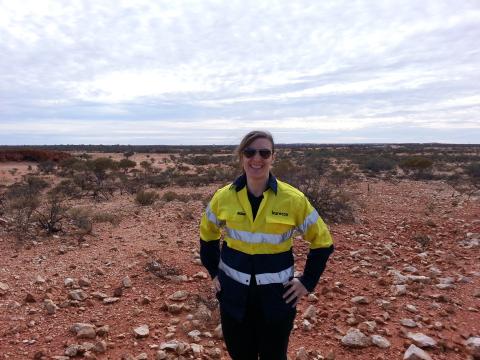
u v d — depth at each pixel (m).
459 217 11.90
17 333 4.44
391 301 5.57
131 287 5.88
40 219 9.29
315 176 17.30
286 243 2.76
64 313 4.96
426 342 4.34
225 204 2.81
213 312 5.00
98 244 8.09
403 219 11.54
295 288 2.71
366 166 31.83
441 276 6.63
